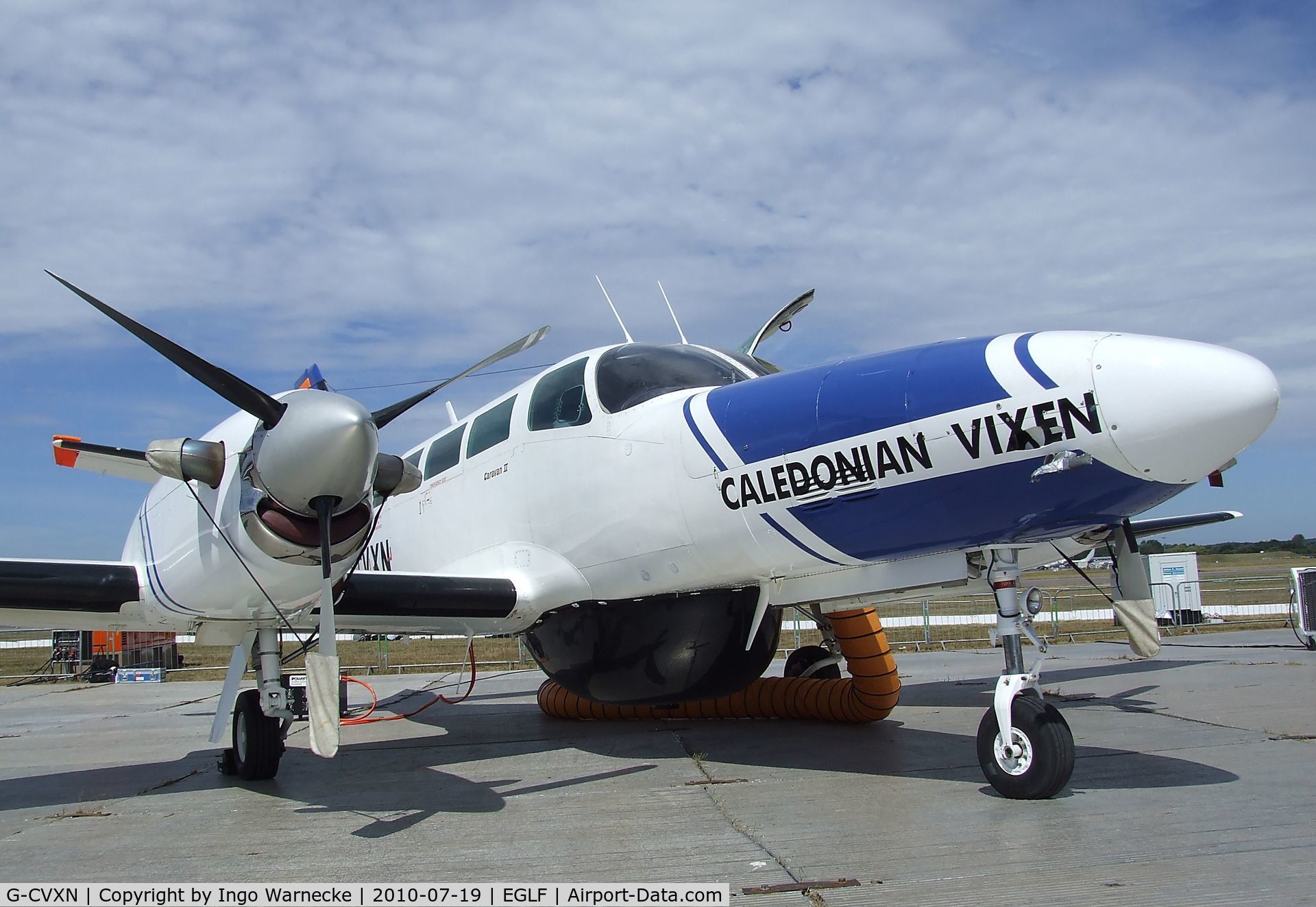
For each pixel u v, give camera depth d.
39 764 7.64
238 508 5.36
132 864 4.31
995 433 4.83
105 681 17.05
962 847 4.07
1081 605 30.20
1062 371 4.71
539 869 4.02
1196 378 4.44
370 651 22.84
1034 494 4.83
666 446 6.19
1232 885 3.45
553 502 7.01
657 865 4.00
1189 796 4.91
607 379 6.84
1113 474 4.66
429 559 8.69
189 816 5.36
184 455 5.47
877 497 5.24
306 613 6.45
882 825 4.50
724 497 5.83
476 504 7.94
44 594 5.83
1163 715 8.00
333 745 4.89
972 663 14.33
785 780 5.79
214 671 18.41
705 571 6.18
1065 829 4.30
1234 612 22.84
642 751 7.16
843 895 3.50
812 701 8.22
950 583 5.63
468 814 5.16
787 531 5.65
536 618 7.38
